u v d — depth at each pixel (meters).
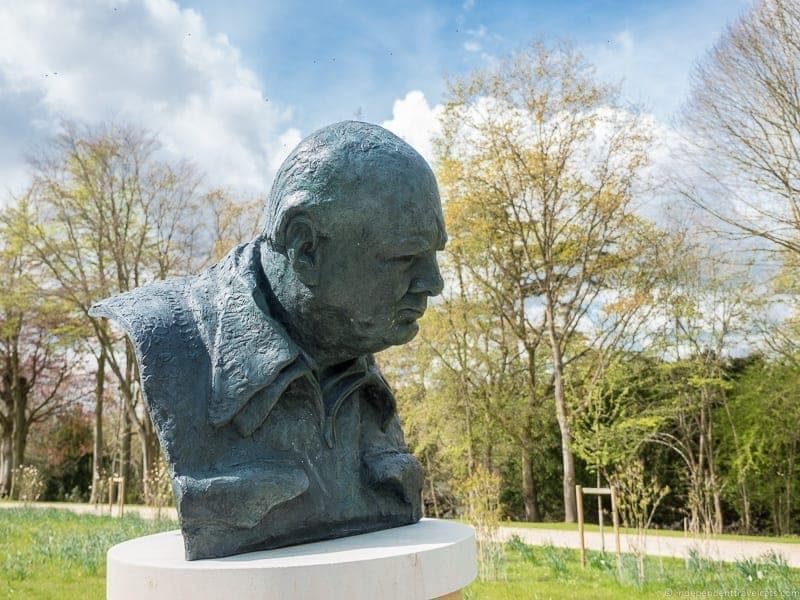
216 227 20.06
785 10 12.60
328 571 2.12
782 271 15.16
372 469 2.75
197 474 2.27
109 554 2.42
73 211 19.22
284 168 2.50
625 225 17.31
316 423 2.58
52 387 25.97
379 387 2.88
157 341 2.38
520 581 7.56
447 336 18.58
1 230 19.39
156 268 20.02
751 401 17.80
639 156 16.42
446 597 2.47
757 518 19.55
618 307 16.72
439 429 19.12
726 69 13.23
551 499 22.00
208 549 2.24
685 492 18.94
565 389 18.75
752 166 13.27
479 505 8.66
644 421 16.36
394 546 2.41
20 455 24.66
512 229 17.84
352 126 2.50
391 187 2.35
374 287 2.38
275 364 2.37
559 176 16.86
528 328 20.08
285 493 2.32
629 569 7.68
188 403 2.33
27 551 8.28
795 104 12.74
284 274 2.49
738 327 17.31
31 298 19.56
